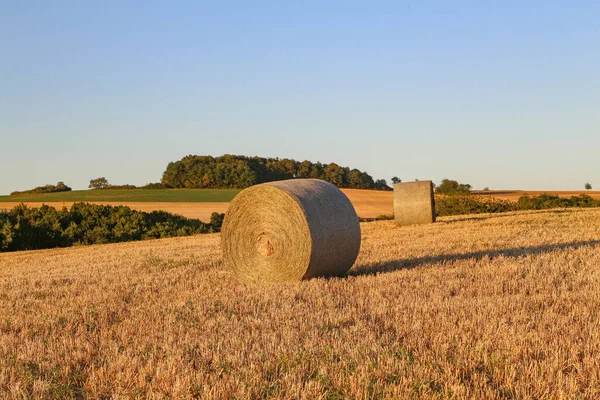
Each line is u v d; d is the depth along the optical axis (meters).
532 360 5.64
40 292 12.22
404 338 6.57
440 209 41.59
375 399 5.03
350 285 10.24
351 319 7.64
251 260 12.21
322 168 88.50
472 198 41.31
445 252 15.01
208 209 61.72
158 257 18.92
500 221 25.48
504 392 5.04
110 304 9.90
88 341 7.36
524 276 10.58
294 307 8.55
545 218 26.02
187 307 9.08
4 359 6.70
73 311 9.40
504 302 8.09
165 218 44.72
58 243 37.28
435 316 7.50
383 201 63.88
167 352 6.46
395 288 9.66
